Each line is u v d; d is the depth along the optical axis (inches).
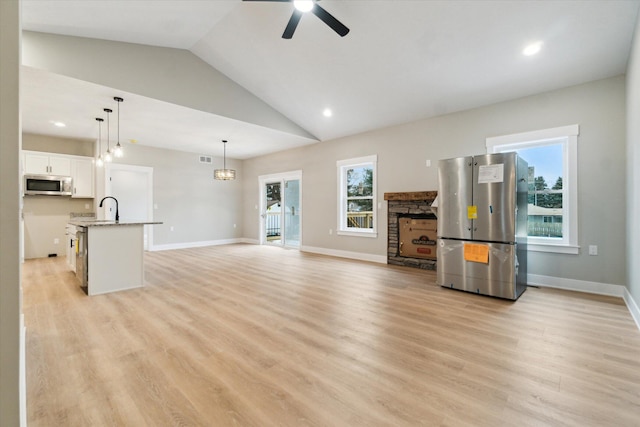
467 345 88.8
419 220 199.6
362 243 234.5
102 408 60.9
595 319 109.0
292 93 198.8
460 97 169.2
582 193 143.2
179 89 171.0
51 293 140.7
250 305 124.3
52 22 126.6
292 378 71.9
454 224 146.3
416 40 136.7
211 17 145.2
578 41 121.3
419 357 81.8
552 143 152.8
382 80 167.2
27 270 189.6
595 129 139.8
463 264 143.4
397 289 148.3
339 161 249.6
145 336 94.4
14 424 40.5
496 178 133.0
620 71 132.4
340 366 77.3
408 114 196.2
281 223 307.3
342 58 157.1
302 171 281.3
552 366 77.1
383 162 221.5
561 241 151.3
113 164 256.2
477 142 175.8
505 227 131.2
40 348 86.1
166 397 64.6
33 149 231.6
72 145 248.1
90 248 138.6
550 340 92.0
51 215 243.1
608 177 136.9
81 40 139.8
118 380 70.7
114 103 167.2
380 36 138.6
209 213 323.9
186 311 117.0
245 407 61.6
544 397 64.7
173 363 78.4
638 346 88.0
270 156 315.9
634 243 114.2
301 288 150.1
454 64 145.3
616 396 64.9
